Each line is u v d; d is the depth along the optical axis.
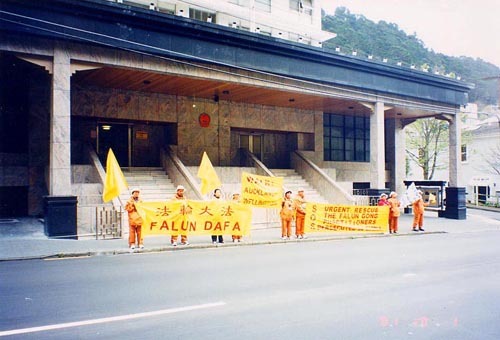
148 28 14.88
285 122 25.86
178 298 6.95
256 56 17.53
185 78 17.73
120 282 8.01
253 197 15.35
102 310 6.25
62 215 13.41
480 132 44.16
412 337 5.34
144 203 12.63
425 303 6.89
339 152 28.83
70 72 13.88
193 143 22.45
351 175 29.00
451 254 11.96
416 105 23.80
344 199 21.33
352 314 6.25
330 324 5.78
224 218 13.67
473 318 6.14
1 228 14.89
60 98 13.61
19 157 17.98
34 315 5.98
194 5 24.12
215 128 23.22
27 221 16.56
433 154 40.75
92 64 14.33
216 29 16.23
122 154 21.92
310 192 22.77
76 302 6.64
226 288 7.64
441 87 24.80
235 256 11.22
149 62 15.30
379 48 59.72
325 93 20.12
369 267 9.84
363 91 21.44
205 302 6.74
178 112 22.05
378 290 7.70
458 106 26.11
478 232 18.61
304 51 18.77
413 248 13.16
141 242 12.12
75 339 5.09
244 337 5.23
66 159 13.66
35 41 13.27
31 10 12.91
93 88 19.69
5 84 17.77
